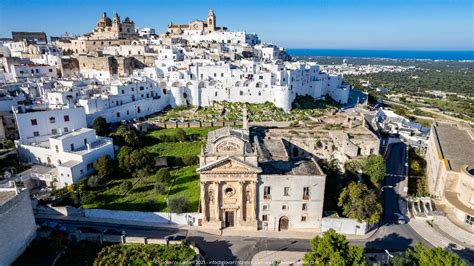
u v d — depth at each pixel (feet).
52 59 543.39
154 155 309.42
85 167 261.03
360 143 271.69
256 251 193.67
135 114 404.57
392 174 301.02
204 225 213.05
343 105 543.39
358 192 212.64
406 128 418.31
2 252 164.45
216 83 453.17
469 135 312.29
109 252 181.98
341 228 212.02
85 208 220.64
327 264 157.48
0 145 290.15
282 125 344.08
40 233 193.57
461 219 222.69
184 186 255.50
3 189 186.29
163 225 214.48
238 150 199.72
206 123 385.09
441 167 257.96
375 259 189.06
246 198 209.36
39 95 379.14
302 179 203.10
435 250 158.40
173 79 463.01
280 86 442.91
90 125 349.00
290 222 213.25
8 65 495.41
